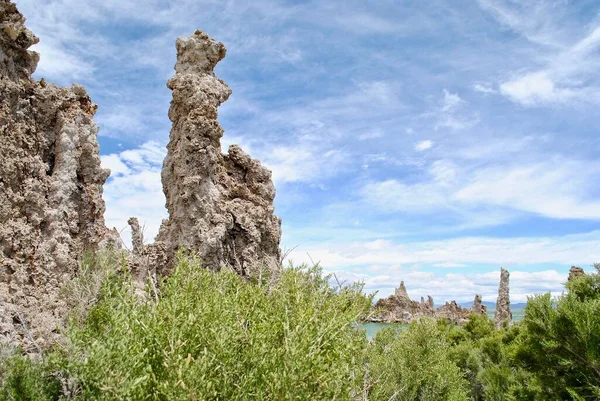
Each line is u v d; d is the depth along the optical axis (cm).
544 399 1257
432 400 1803
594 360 1148
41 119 1762
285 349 811
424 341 2041
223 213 1989
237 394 777
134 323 824
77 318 1039
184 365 732
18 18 1730
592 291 1336
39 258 1558
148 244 1845
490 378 1845
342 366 845
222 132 2056
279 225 2398
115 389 697
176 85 2052
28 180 1625
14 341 1305
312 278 1224
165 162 2091
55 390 864
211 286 1087
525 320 1333
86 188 1812
